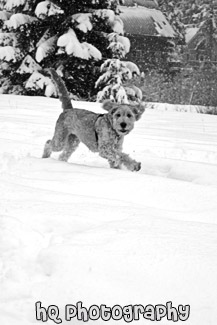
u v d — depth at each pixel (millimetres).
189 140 6770
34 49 14773
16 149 4867
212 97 18531
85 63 14398
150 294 1926
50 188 3391
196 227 2541
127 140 6289
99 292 1940
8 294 1962
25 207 2771
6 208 2744
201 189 3422
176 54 27625
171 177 4305
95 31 14859
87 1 14625
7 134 5875
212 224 2629
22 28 14562
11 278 2061
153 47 26719
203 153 5594
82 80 14930
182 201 3223
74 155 5230
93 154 5262
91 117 4523
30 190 3160
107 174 3768
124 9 27016
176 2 37812
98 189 3402
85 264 2109
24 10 14883
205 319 1801
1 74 15375
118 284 1983
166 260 2119
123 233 2391
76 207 2811
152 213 2850
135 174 3793
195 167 4355
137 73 14992
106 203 3002
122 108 4359
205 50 33062
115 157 4430
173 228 2502
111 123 4410
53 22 14453
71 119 4664
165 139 6672
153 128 7965
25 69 14461
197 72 19875
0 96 11680
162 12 31219
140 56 26219
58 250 2207
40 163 4109
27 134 6043
